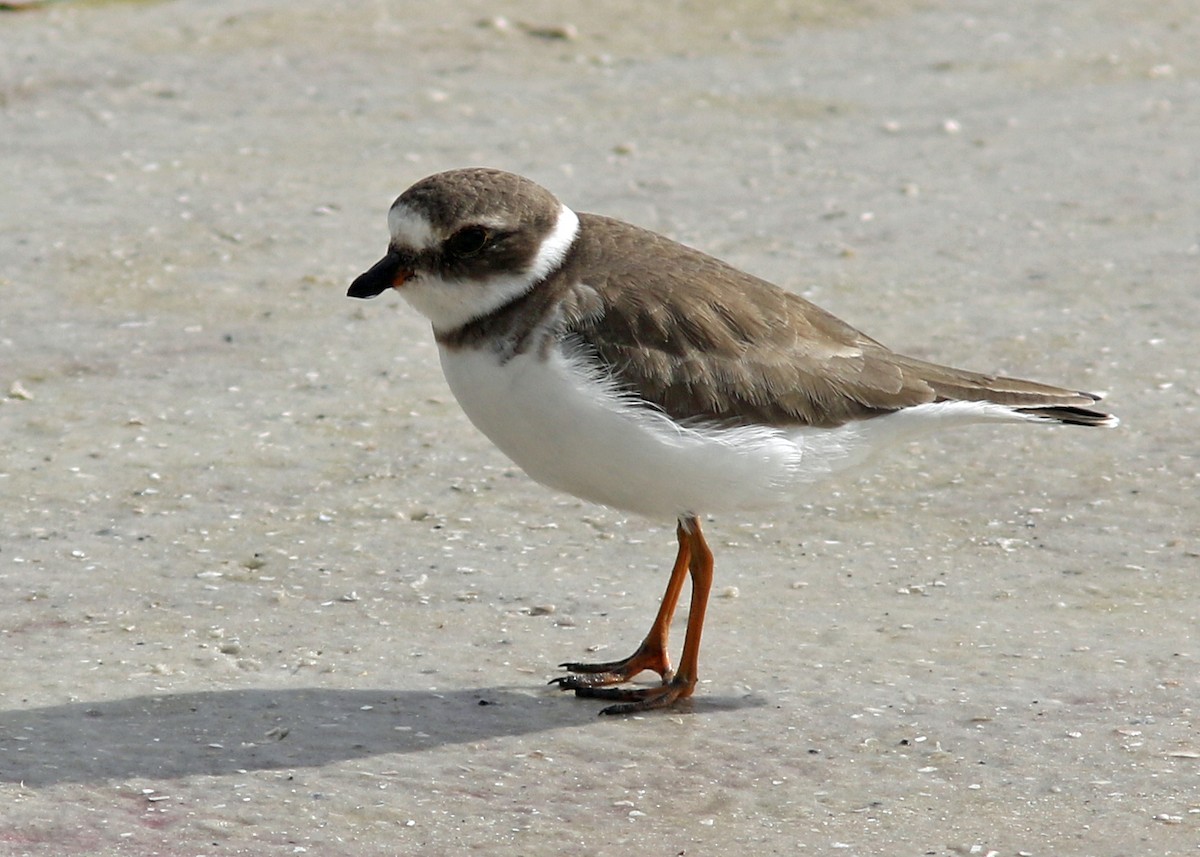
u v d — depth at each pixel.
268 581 12.04
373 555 12.46
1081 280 17.92
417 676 10.77
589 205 19.89
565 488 10.56
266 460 14.02
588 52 25.47
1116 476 13.70
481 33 25.89
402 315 17.22
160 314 16.91
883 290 17.67
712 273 10.64
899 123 23.06
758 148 22.09
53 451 14.05
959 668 10.79
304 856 8.75
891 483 13.68
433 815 9.16
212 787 9.39
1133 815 9.02
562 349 10.01
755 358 10.33
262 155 21.31
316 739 9.95
